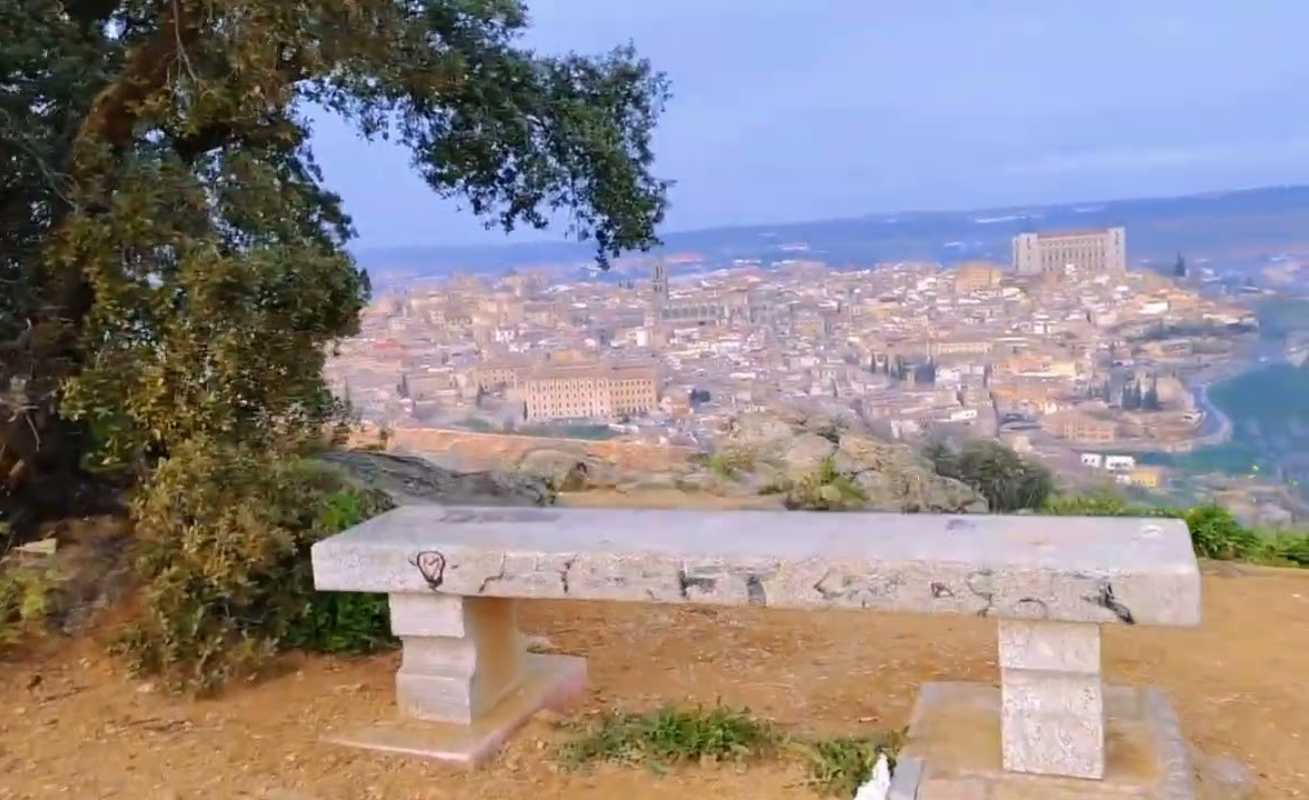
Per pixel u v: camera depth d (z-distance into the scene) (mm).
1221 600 6492
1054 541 3838
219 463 4812
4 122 5402
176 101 5262
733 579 3852
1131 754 3783
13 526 6191
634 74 8094
